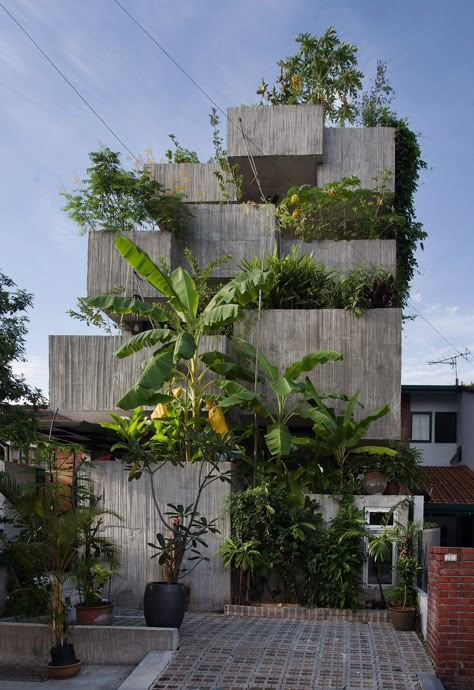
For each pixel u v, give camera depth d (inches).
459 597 343.3
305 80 808.9
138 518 490.9
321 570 466.9
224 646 377.7
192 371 512.1
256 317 560.1
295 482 509.0
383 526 483.8
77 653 370.3
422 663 354.3
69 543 370.9
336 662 352.8
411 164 746.2
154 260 624.7
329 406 549.6
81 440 712.4
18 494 388.2
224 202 721.0
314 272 593.3
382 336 550.9
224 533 481.4
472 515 782.5
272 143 706.8
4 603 416.8
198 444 429.7
